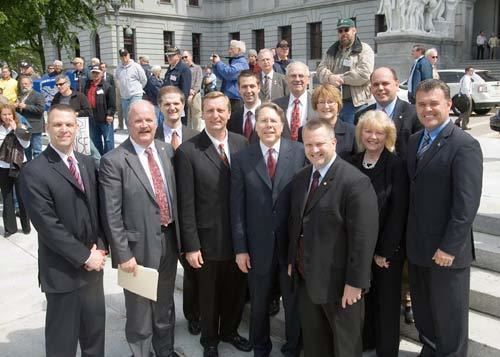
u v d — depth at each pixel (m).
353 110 5.01
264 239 3.27
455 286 2.89
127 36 34.75
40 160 2.89
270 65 5.27
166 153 3.38
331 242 2.79
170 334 3.48
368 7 31.17
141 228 3.14
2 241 6.16
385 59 21.02
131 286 3.14
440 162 2.82
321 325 3.04
